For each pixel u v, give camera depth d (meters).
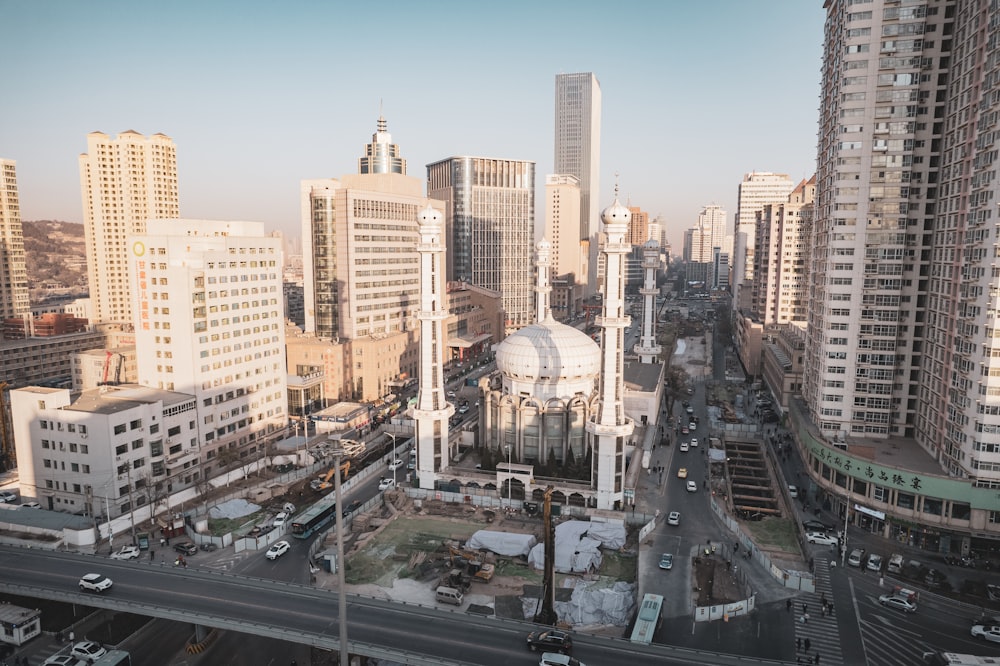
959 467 112.81
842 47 131.88
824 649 84.19
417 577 106.00
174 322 152.62
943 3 124.69
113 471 129.88
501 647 79.88
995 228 104.25
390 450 173.50
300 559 113.19
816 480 135.38
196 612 86.50
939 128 128.00
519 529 124.75
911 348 133.38
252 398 172.12
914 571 106.00
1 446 170.25
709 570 106.88
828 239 138.50
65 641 92.06
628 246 127.69
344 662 71.06
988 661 78.75
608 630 90.44
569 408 150.50
